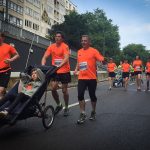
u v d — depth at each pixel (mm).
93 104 8797
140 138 6711
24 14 74250
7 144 6051
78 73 8648
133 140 6527
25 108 6777
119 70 26141
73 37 74812
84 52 8555
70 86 25031
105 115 9656
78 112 10117
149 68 21469
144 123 8422
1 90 7887
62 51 8945
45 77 7602
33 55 34719
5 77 7977
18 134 6887
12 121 6500
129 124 8234
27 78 7461
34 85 7449
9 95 6891
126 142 6352
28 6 76125
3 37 8008
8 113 6422
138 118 9180
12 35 30219
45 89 7637
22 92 6805
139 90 21141
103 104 12508
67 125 7969
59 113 9805
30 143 6148
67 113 9422
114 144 6184
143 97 15836
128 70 21250
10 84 17531
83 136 6809
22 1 72812
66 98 9359
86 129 7523
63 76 9180
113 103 12898
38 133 7008
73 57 45469
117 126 7941
